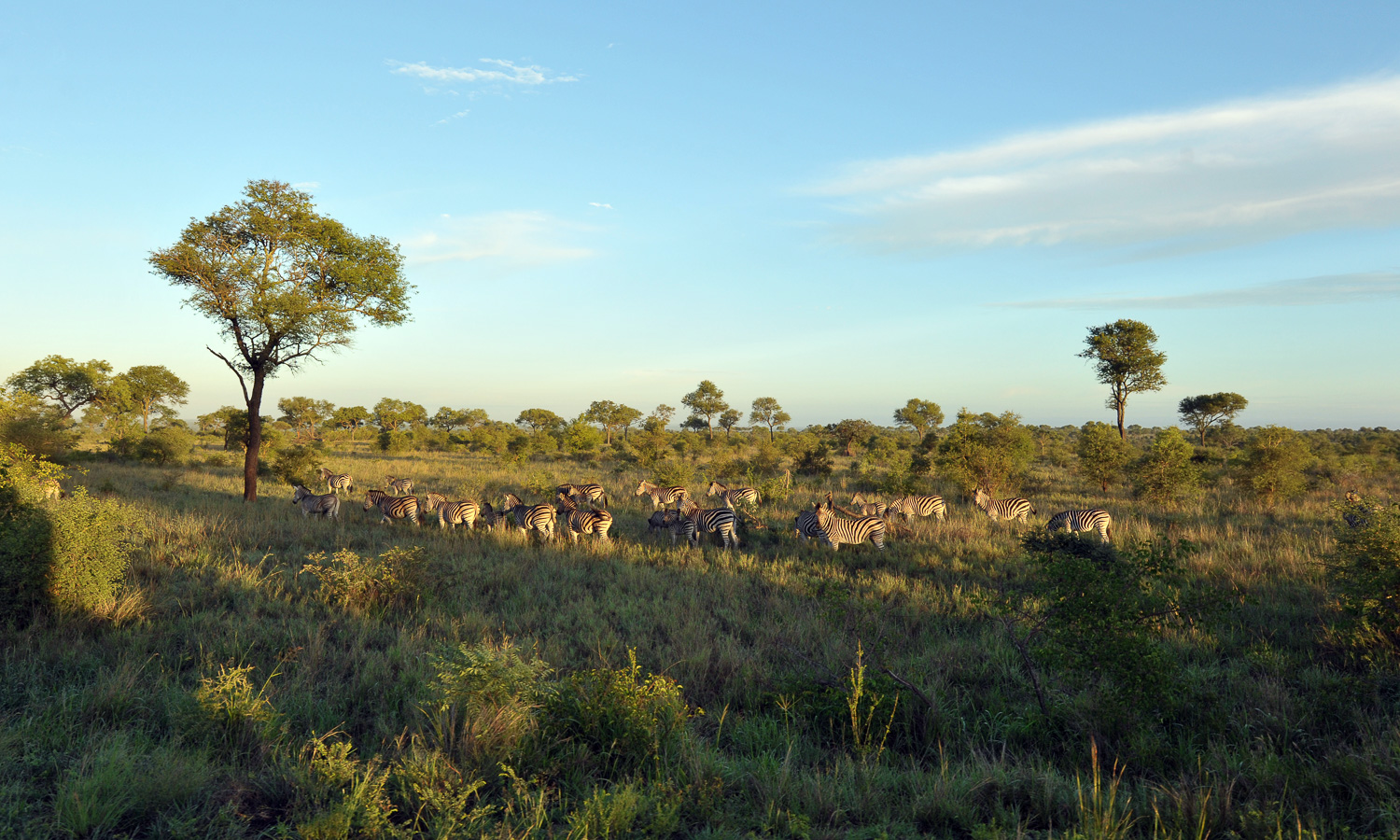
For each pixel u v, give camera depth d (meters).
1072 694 6.13
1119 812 4.39
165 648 7.02
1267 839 3.88
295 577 10.07
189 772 4.43
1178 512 17.88
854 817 4.39
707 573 11.28
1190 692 5.82
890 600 9.56
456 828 3.95
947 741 5.61
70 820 3.88
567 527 14.36
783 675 6.67
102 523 7.86
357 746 5.29
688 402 80.50
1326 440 55.72
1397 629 7.04
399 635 7.59
